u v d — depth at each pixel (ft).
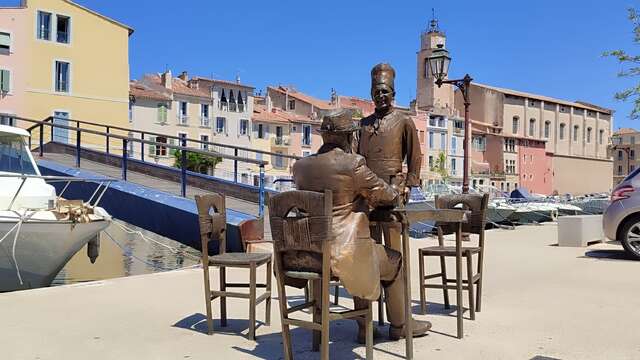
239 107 199.52
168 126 180.45
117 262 42.98
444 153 255.29
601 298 23.79
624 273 30.81
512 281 28.40
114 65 159.74
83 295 24.07
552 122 317.01
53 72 149.28
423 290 20.74
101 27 157.99
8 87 141.69
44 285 33.01
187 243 40.70
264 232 40.34
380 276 15.71
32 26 146.30
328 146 14.78
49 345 16.78
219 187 57.36
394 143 17.95
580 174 327.67
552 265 34.45
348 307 22.48
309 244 13.74
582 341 17.15
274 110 224.74
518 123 298.15
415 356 15.64
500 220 73.36
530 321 19.74
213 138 191.62
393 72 18.45
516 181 280.92
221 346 16.79
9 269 31.24
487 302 23.12
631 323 19.36
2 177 34.35
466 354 15.83
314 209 13.66
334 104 237.04
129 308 21.65
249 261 17.66
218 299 23.31
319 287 15.49
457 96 300.61
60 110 150.00
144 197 43.39
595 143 344.08
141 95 174.09
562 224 46.62
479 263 21.34
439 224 22.03
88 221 33.22
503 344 16.84
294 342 17.17
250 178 187.42
